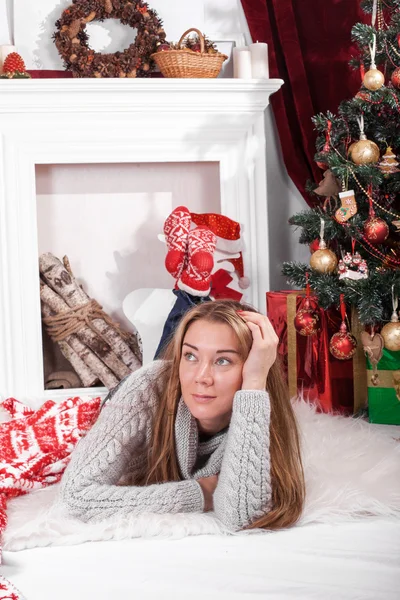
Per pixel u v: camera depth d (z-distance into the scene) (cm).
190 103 326
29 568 160
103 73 328
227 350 175
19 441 203
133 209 344
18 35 334
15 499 194
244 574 161
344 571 165
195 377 175
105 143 327
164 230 308
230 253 333
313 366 295
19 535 168
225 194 338
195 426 186
